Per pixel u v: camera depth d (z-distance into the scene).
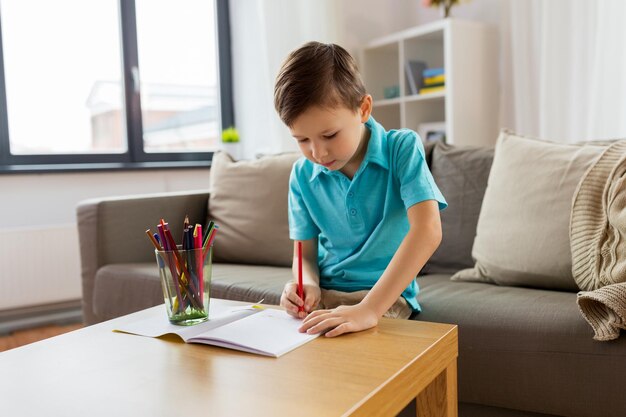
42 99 3.06
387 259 1.28
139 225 2.08
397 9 3.84
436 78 3.20
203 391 0.75
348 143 1.07
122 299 1.89
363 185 1.23
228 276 1.76
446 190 1.87
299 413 0.68
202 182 3.35
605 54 2.59
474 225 1.79
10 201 2.82
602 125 2.62
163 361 0.88
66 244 2.86
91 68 3.19
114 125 3.29
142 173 3.16
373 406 0.72
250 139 3.51
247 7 3.44
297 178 1.33
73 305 3.03
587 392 1.10
